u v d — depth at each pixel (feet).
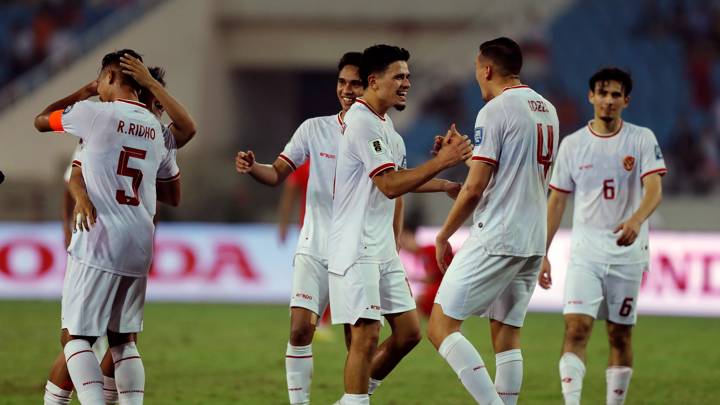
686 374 98.99
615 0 262.06
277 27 259.19
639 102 249.96
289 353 68.33
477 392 60.34
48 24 264.72
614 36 258.78
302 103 284.61
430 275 121.08
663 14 261.65
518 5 257.96
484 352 113.50
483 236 61.72
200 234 171.94
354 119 62.03
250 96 271.90
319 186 69.92
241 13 257.55
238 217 204.54
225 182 208.74
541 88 252.01
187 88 246.47
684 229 204.74
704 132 240.53
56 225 169.37
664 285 159.33
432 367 101.55
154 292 171.94
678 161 232.73
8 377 90.99
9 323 132.57
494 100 61.98
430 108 247.91
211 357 106.52
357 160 62.18
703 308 158.20
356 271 62.08
